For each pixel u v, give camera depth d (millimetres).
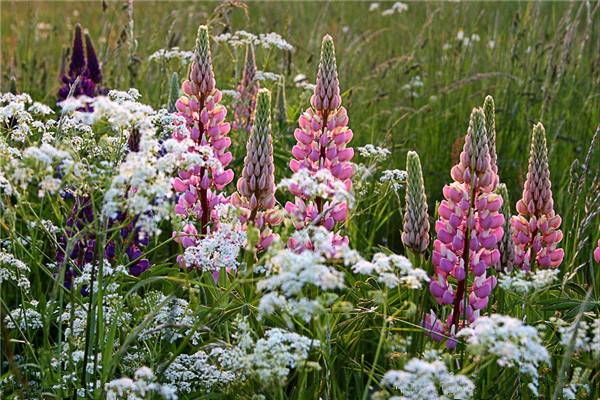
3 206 3395
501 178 6938
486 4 11766
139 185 2961
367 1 13859
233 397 3342
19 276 4012
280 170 5918
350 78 8844
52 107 7770
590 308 3549
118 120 3172
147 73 8297
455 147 4902
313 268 2717
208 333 3756
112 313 3559
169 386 3240
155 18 10398
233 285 3008
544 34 9312
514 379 3576
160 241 5312
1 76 8445
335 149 4309
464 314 3586
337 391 3469
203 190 4289
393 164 6844
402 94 8875
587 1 7957
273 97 7957
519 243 4223
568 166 6891
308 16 12289
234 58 8109
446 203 3777
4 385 3594
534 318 3824
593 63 8414
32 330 4344
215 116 4402
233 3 7648
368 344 4461
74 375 3312
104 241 3205
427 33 10227
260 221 4117
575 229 4871
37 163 3023
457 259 3762
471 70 8727
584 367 3551
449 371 3600
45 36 11328
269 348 2885
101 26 11492
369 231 5754
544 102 7234
